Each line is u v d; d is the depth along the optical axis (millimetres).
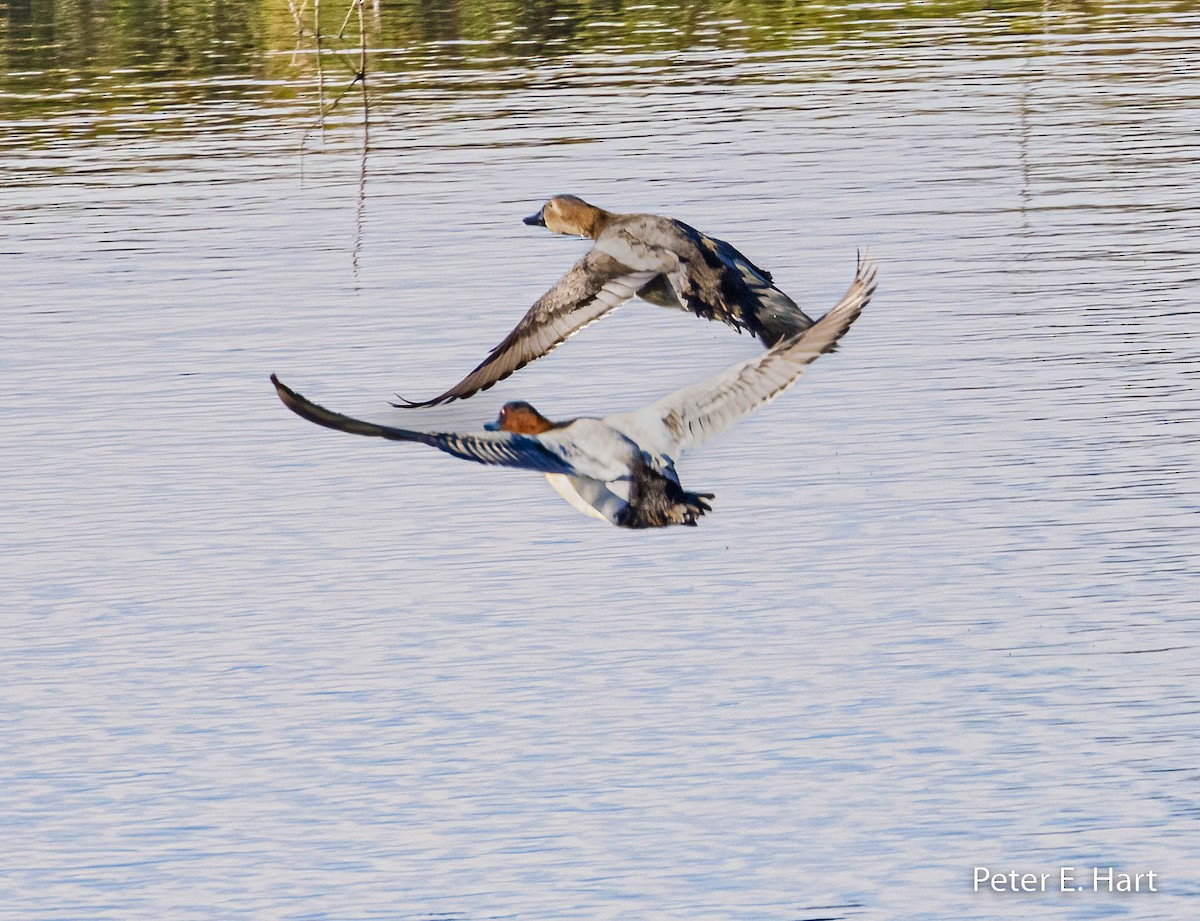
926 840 11727
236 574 15430
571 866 11586
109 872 11695
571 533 16047
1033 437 17609
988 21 39906
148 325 21516
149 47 38656
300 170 28547
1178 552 15195
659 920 11055
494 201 26156
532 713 13219
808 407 18516
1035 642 13922
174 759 12844
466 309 21625
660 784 12359
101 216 26406
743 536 15812
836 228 24203
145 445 18047
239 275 23281
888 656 13805
